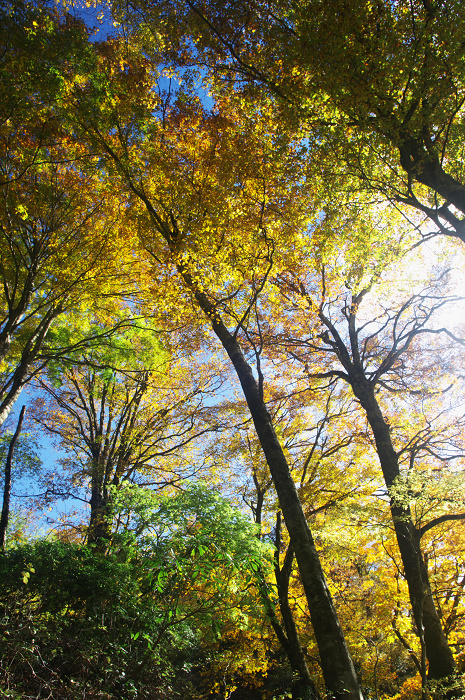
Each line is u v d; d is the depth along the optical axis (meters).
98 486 14.55
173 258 8.89
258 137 8.77
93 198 9.98
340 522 10.16
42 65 7.00
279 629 10.83
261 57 7.90
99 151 8.62
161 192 9.45
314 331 13.98
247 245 8.96
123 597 7.43
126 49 9.62
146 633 6.71
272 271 9.37
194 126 9.70
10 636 4.86
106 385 15.98
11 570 6.55
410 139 7.38
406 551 8.80
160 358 13.57
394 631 12.32
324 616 5.82
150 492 10.10
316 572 6.22
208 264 8.59
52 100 7.46
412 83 6.45
